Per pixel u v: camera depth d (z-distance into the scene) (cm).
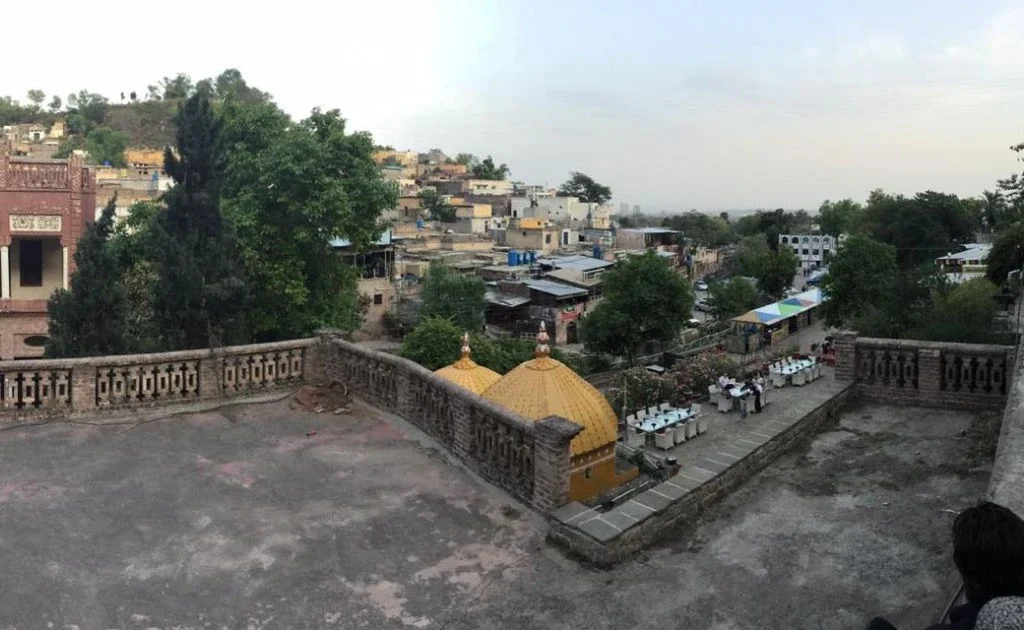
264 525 769
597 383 3712
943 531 780
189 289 1931
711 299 6931
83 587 641
